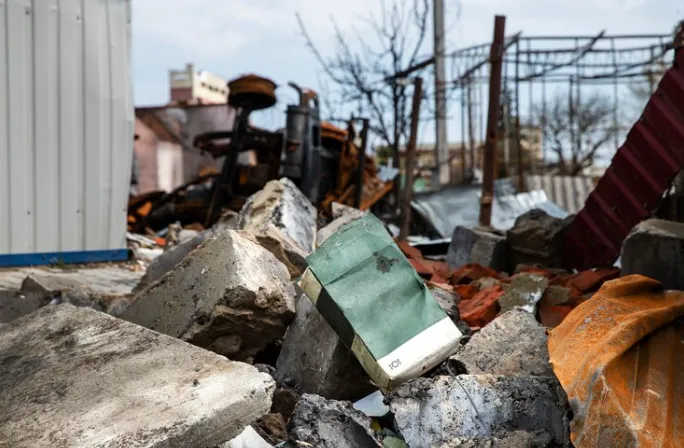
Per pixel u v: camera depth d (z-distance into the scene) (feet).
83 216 26.81
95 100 26.99
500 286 21.67
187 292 13.17
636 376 10.62
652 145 25.70
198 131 84.69
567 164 119.75
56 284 19.12
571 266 29.96
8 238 24.72
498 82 36.35
